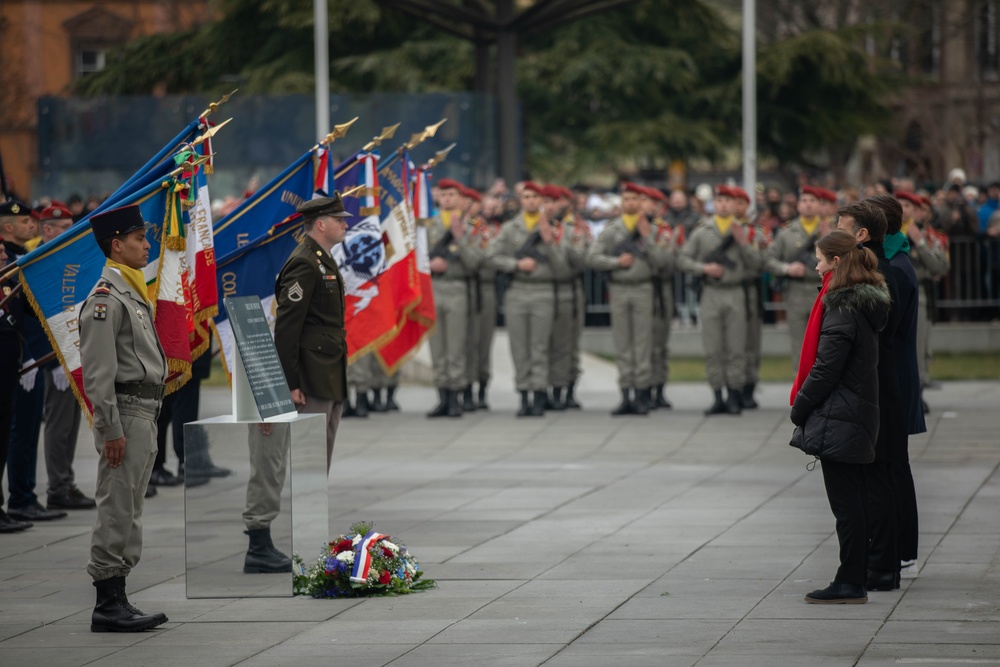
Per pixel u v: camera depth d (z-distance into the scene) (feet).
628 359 99.35
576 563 54.29
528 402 99.96
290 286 58.70
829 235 48.08
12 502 66.23
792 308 98.02
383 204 78.64
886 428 48.85
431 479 76.38
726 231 96.99
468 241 99.66
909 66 260.01
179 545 60.03
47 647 43.68
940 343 132.67
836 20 243.40
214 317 63.26
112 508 45.47
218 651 42.73
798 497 68.80
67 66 280.31
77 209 121.39
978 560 53.72
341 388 59.98
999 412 96.37
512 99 147.23
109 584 45.75
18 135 263.70
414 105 150.82
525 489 72.49
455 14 142.51
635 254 97.86
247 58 215.31
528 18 144.36
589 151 213.46
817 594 47.24
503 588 50.37
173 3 268.82
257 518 49.80
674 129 210.79
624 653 41.37
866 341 46.85
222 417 52.13
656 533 60.18
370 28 205.16
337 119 152.15
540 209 98.99
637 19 220.64
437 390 101.14
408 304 79.00
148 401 46.14
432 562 54.95
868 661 39.96
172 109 154.51
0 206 64.28
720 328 97.45
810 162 229.25
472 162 149.89
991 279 132.46
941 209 132.77
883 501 48.96
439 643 42.96
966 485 71.10
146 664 41.42
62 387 68.39
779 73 211.41
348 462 83.10
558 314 101.71
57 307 51.01
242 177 153.58
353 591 49.60
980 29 257.75
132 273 46.34
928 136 247.29
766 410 100.48
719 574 51.93
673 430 92.17
